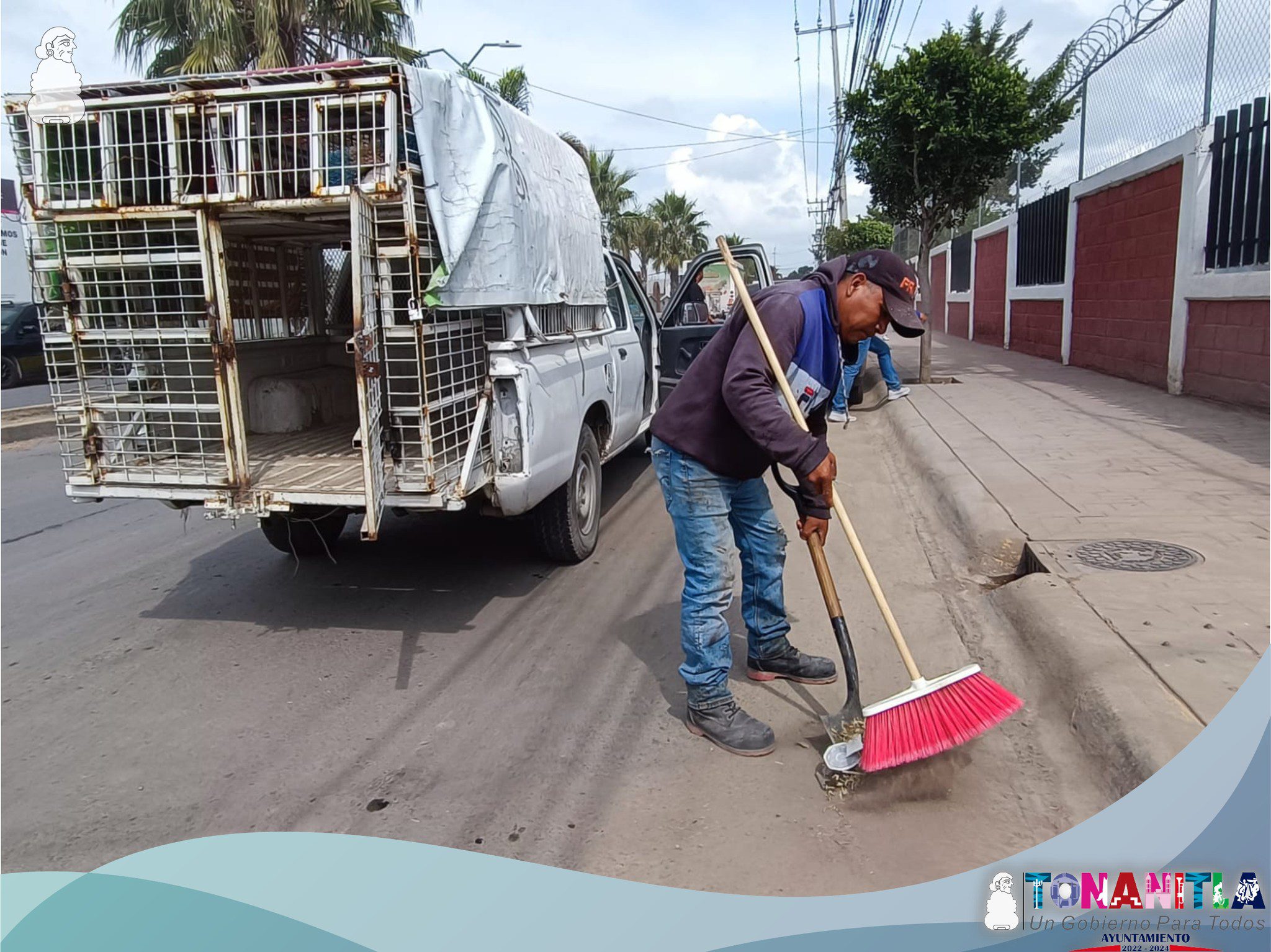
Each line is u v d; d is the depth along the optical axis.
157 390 4.30
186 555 5.90
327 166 3.72
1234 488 5.44
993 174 10.91
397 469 3.83
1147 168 9.74
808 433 2.87
